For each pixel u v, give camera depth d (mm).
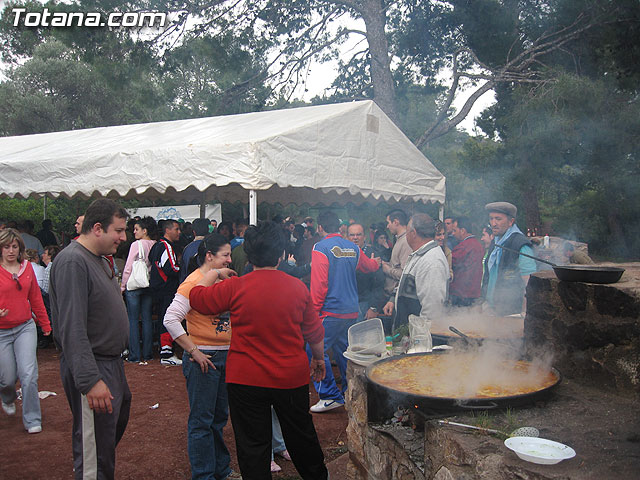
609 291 2188
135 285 6242
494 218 4090
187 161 5625
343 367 4578
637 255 10961
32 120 25109
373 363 2607
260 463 2377
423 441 2264
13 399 4395
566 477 1495
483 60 12508
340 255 4340
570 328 2383
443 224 6359
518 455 1606
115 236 2500
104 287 2475
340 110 6512
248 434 2395
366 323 3057
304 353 2490
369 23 12102
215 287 2496
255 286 2414
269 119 6992
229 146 5348
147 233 6445
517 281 3920
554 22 11219
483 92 11898
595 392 2240
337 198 9375
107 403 2330
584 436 1791
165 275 6160
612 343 2199
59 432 4109
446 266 3525
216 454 3115
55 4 11203
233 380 2400
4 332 4070
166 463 3588
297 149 5730
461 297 5148
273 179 5344
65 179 6617
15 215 13883
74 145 7680
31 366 4078
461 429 1894
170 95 12539
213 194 11055
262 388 2361
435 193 8172
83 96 26031
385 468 2406
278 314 2379
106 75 11617
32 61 25156
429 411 2094
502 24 11375
